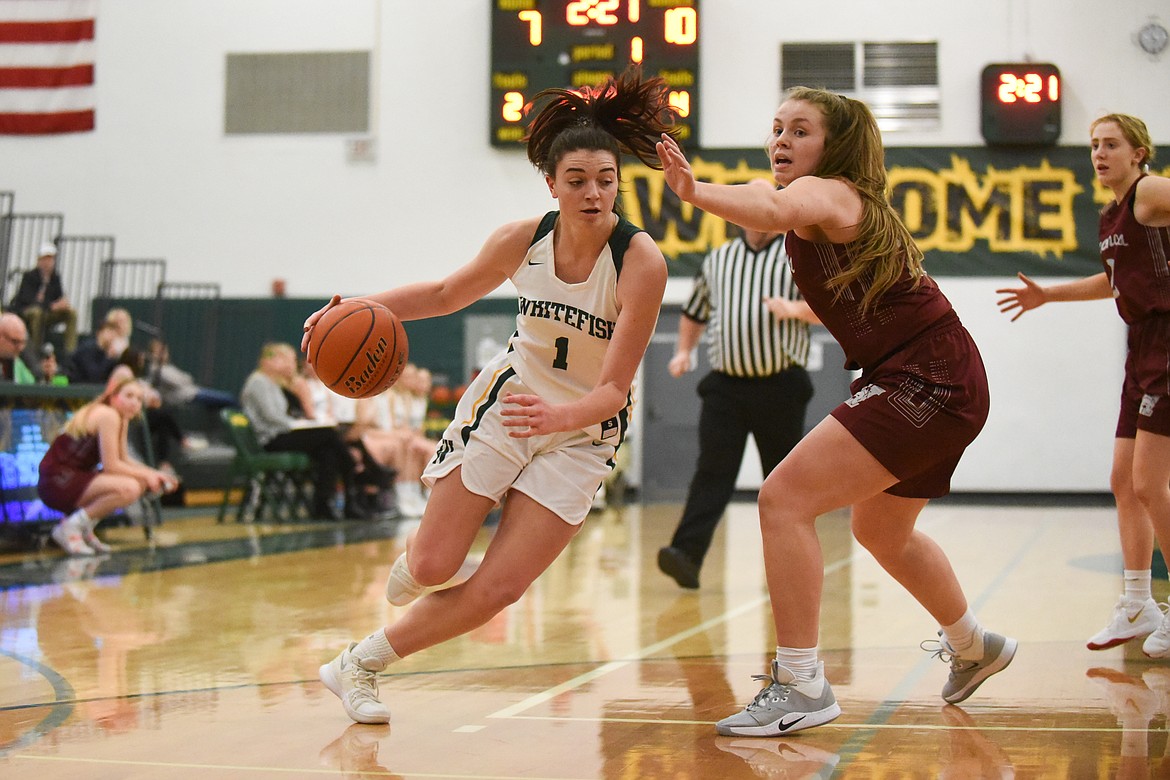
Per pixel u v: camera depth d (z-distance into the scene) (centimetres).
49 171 2275
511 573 415
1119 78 2106
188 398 1853
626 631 673
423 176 2227
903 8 2152
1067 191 2108
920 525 1609
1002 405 2127
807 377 884
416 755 379
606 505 1914
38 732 413
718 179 2155
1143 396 542
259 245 2248
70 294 2250
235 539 1309
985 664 461
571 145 397
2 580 910
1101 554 1167
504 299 2141
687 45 2092
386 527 1510
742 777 351
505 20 2125
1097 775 351
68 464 1122
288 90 2255
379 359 423
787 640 415
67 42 2281
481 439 423
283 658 573
